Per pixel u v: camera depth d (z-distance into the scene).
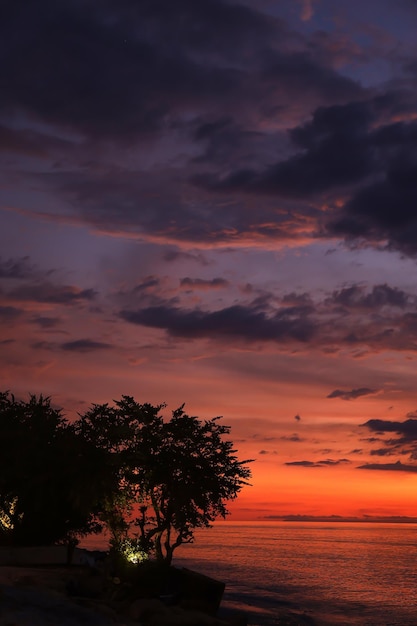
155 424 50.34
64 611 32.75
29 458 50.97
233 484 49.28
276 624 62.44
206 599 44.88
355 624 72.81
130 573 44.53
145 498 49.00
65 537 53.75
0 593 32.97
